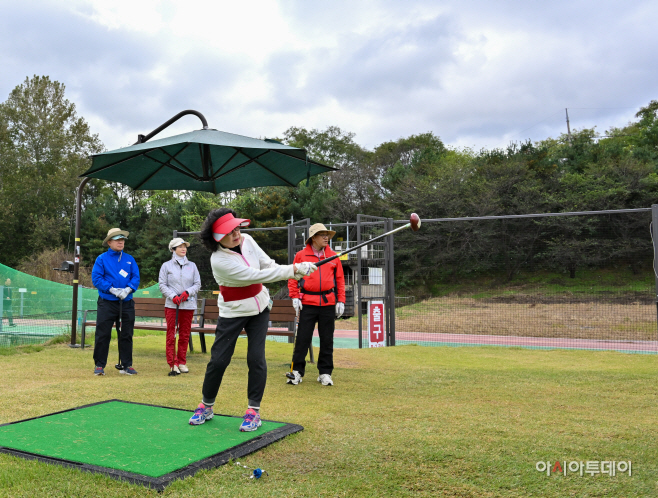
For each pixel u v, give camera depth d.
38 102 40.41
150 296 11.97
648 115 37.19
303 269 3.52
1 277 10.53
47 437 3.29
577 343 10.87
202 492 2.48
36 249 34.84
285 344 9.70
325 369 5.49
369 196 35.16
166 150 5.90
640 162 23.64
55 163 40.00
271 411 4.12
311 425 3.69
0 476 2.61
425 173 32.00
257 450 3.11
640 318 12.98
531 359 7.34
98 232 37.66
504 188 24.12
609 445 3.21
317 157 45.53
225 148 5.89
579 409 4.22
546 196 23.00
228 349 3.60
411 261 18.89
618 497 2.46
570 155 27.27
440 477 2.70
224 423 3.64
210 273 14.95
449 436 3.41
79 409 4.06
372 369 6.42
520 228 20.33
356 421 3.81
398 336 12.41
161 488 2.48
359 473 2.76
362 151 46.19
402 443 3.26
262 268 3.76
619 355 7.76
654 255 8.08
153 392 4.82
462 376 5.81
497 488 2.57
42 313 10.87
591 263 16.52
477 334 12.51
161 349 8.48
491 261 17.94
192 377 5.81
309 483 2.62
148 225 35.75
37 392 4.78
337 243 23.06
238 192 35.78
